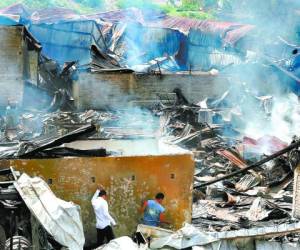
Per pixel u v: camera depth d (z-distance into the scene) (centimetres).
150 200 1653
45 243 1379
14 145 1905
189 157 1702
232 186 2481
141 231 1524
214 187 2292
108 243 1447
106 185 1645
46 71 4822
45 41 5709
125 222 1666
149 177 1678
